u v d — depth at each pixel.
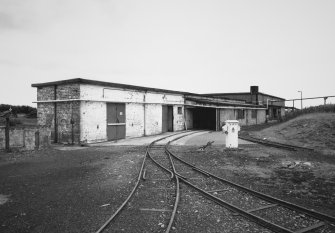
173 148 15.82
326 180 8.51
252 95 47.38
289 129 22.97
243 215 5.67
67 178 9.19
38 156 13.62
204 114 31.84
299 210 5.91
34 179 9.11
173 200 6.75
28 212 6.12
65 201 6.82
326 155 12.65
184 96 29.36
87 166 11.07
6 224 5.47
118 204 6.52
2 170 10.54
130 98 21.72
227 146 15.41
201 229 5.12
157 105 25.06
